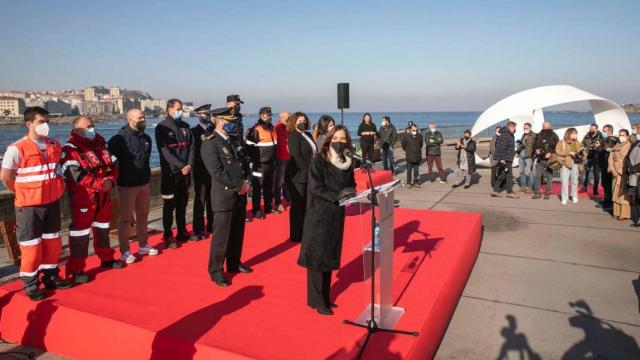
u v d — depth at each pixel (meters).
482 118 17.77
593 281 5.49
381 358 3.02
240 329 3.45
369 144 12.83
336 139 3.72
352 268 4.93
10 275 5.52
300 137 5.86
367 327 3.43
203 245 5.81
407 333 3.33
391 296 3.75
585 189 11.52
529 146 10.96
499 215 8.97
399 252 5.36
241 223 4.73
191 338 3.29
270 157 7.31
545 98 16.78
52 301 3.97
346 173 3.76
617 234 7.46
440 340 4.10
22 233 3.99
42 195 4.07
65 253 6.31
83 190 4.43
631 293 5.12
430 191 11.80
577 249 6.74
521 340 4.12
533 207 9.66
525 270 5.93
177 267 4.93
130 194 5.03
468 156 12.14
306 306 3.90
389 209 3.66
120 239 5.06
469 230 6.23
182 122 5.64
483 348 3.99
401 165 16.95
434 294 4.07
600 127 18.47
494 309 4.78
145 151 5.09
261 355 3.05
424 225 6.67
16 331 4.06
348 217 7.43
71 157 4.42
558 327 4.35
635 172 7.69
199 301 4.00
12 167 3.94
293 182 5.84
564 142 9.79
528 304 4.88
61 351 3.84
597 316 4.57
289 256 5.36
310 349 3.14
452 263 4.89
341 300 4.04
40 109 4.13
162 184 5.58
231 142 4.71
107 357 3.62
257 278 4.61
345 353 3.08
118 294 4.16
